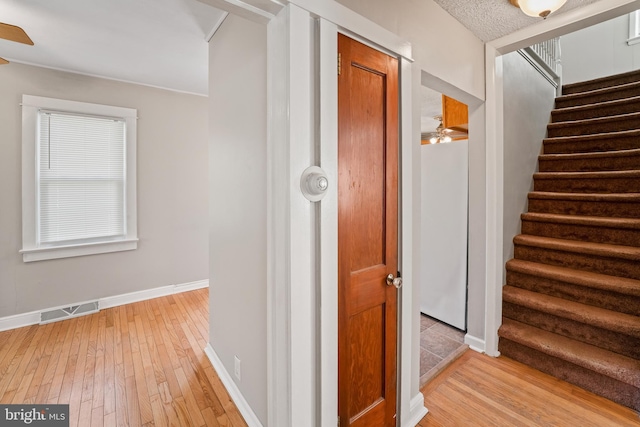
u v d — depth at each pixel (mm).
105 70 2898
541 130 3186
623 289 1927
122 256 3248
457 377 2033
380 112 1413
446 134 4555
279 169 1133
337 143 1213
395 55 1473
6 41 2316
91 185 3062
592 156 2758
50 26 2107
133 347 2395
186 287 3684
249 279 1606
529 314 2295
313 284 1183
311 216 1168
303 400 1165
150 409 1729
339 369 1267
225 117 1882
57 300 2910
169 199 3525
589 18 1765
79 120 2971
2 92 2621
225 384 1906
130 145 3234
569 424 1616
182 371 2084
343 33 1232
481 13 1842
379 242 1439
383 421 1480
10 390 1875
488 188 2293
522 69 2721
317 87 1151
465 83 2027
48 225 2869
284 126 1105
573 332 2080
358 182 1324
